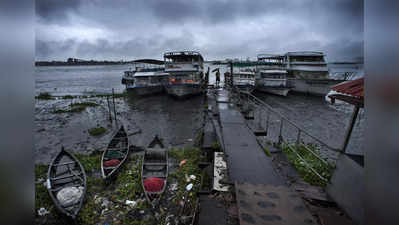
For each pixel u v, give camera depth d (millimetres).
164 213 5930
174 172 8156
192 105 24609
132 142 12758
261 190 3738
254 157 5449
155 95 32000
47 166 9008
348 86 3480
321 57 28938
